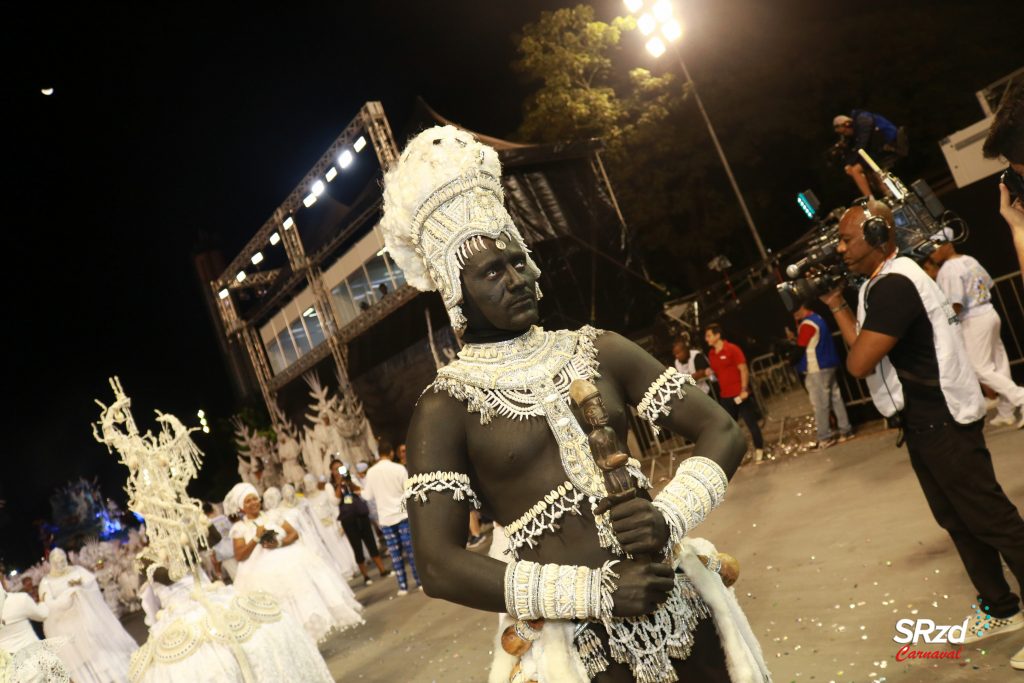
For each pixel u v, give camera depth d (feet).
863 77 74.43
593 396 6.27
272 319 69.10
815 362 29.40
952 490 11.60
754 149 76.23
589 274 46.16
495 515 6.90
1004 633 12.03
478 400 6.61
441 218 6.77
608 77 79.51
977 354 22.02
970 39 74.43
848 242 12.18
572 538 6.41
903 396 11.80
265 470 69.67
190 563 18.54
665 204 75.66
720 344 31.68
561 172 47.24
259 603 19.20
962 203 28.02
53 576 32.30
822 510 21.97
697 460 6.48
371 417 57.00
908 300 11.46
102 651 31.83
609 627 6.29
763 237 79.46
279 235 59.26
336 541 45.24
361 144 49.26
